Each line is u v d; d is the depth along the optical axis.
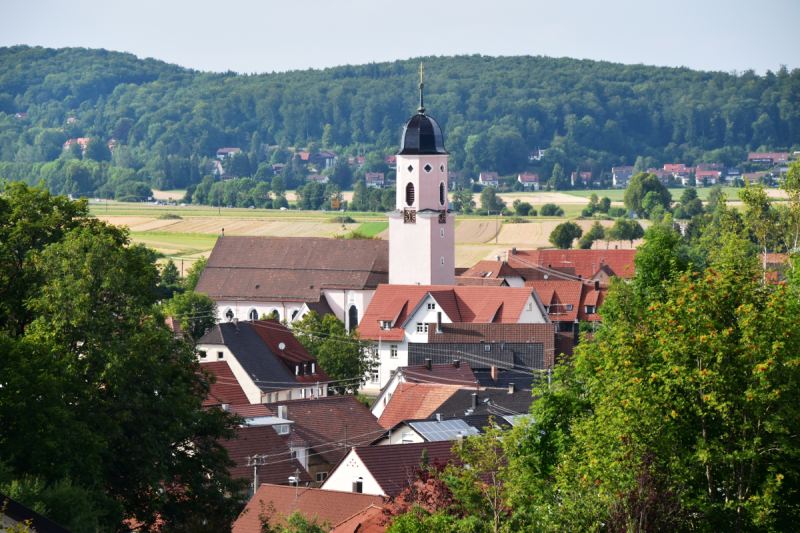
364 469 167.12
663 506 105.06
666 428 108.00
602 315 167.75
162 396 152.88
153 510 150.00
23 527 97.75
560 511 105.56
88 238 155.12
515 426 124.62
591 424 111.81
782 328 108.00
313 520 137.75
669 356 109.38
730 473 108.50
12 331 159.12
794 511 108.56
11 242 162.75
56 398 137.12
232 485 157.75
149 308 156.62
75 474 136.75
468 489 113.31
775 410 107.50
